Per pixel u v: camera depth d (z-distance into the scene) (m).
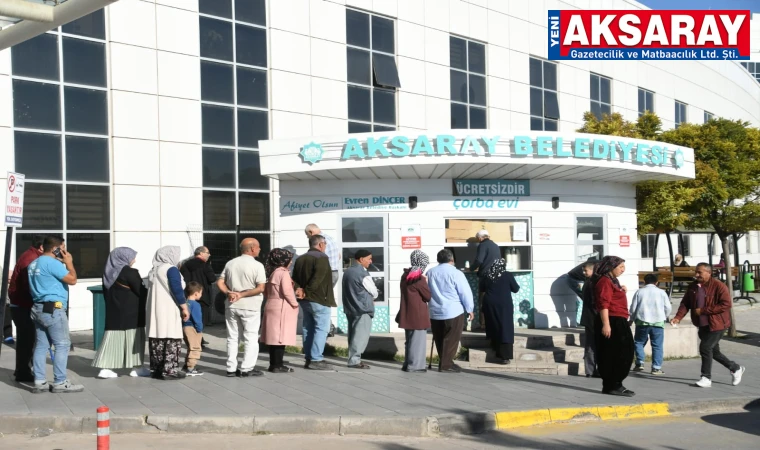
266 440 6.96
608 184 14.34
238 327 9.73
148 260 16.33
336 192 12.93
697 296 10.41
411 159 11.51
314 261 10.34
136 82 16.25
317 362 10.37
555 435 7.53
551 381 10.21
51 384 8.43
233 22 18.05
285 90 18.92
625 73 30.38
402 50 21.67
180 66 16.98
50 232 14.82
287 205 13.08
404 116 21.61
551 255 13.66
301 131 19.23
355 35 20.61
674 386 10.41
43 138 14.81
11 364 10.46
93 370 10.02
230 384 9.08
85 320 15.15
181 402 7.95
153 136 16.48
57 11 8.27
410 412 7.66
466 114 23.53
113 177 15.83
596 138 12.10
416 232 13.00
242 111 18.17
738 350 14.98
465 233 13.23
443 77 22.80
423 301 10.46
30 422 7.18
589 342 10.73
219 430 7.20
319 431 7.27
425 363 10.57
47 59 14.94
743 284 24.20
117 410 7.51
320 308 10.25
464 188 13.21
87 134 15.47
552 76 26.89
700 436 7.62
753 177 17.05
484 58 24.31
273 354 9.97
